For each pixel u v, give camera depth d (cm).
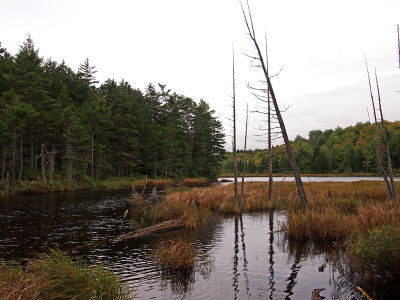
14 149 3409
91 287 529
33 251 994
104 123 5147
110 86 7450
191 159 6512
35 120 3697
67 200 2569
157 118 7606
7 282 494
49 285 509
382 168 1880
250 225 1405
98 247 1047
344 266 710
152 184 5000
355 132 11075
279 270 758
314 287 639
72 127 3881
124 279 722
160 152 5994
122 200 2586
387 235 607
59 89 5991
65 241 1137
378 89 1892
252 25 1405
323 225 998
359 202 1558
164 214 1642
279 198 2162
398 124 8781
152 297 614
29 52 5750
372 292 582
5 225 1459
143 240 1146
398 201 1283
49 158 3866
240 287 658
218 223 1477
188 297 611
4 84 4597
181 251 872
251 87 1432
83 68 7606
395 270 552
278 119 1405
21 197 2780
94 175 5034
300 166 9750
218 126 7088
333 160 9825
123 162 5534
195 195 2094
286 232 1130
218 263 832
